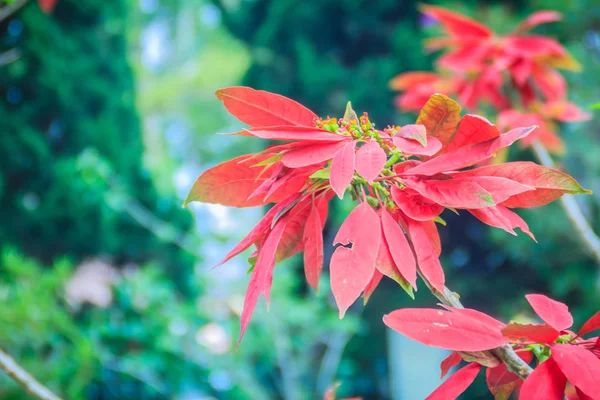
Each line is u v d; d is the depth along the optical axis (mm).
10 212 6578
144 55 15875
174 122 14391
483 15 6664
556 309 879
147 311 5387
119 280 6469
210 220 6297
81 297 5863
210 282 5961
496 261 7992
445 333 835
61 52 7086
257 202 936
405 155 913
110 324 5391
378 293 8297
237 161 923
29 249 6613
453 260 8258
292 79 9312
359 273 830
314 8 9047
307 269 918
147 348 5484
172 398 5637
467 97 1787
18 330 4297
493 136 867
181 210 7547
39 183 6680
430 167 870
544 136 1797
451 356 922
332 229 7234
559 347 838
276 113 910
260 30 9648
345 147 862
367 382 8344
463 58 1792
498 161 1705
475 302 7949
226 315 5797
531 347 887
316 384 7418
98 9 7469
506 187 853
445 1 7418
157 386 5664
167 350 5383
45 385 4293
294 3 9086
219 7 10305
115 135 7273
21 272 4504
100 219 6570
